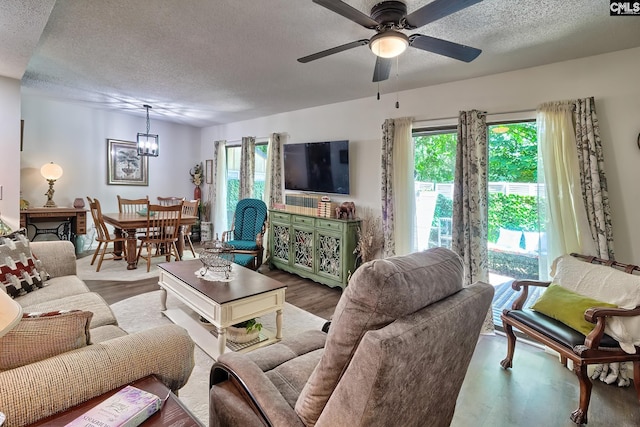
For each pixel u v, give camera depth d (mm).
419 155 3830
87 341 1210
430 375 1100
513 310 2453
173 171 6840
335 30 2367
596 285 2240
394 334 893
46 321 1113
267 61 3004
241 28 2361
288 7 2062
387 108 3988
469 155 3199
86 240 5734
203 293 2434
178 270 2963
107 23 2338
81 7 2127
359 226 4199
